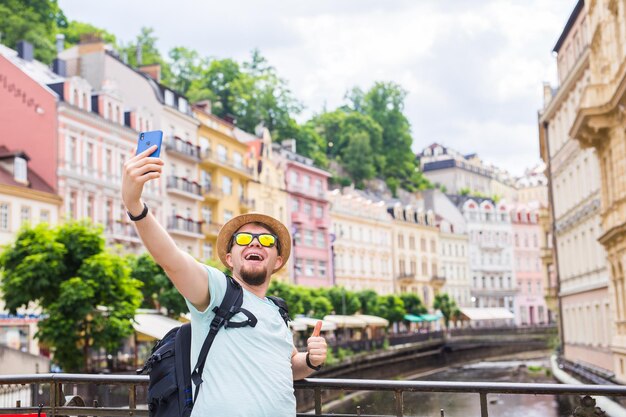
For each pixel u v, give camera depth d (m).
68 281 24.06
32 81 42.34
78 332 24.48
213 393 3.44
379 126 121.62
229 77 99.06
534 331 78.81
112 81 49.56
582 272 37.12
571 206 39.62
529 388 3.90
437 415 5.55
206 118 61.97
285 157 74.38
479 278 111.00
